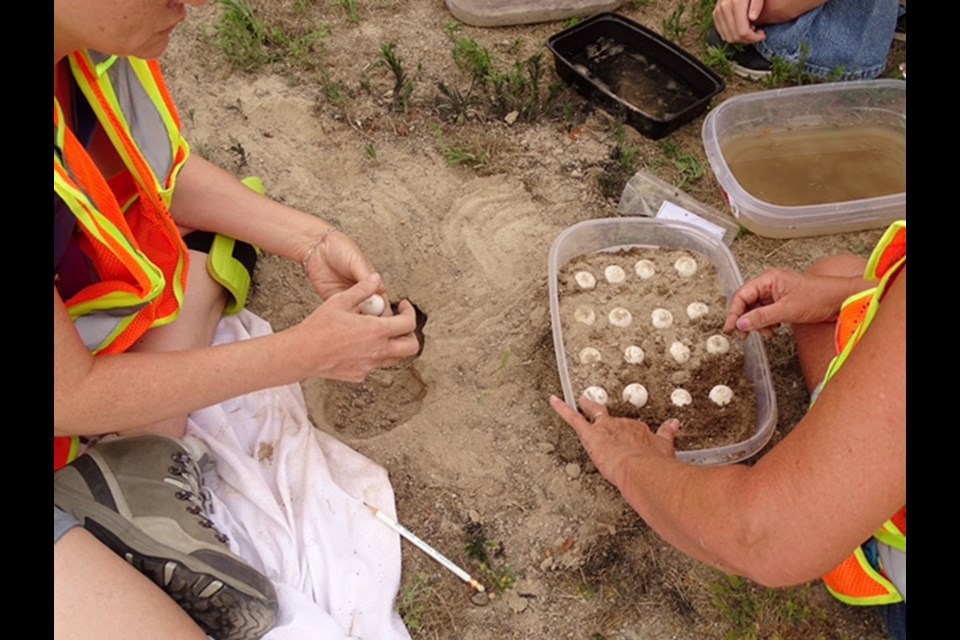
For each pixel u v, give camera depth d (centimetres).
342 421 196
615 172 229
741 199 213
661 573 170
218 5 263
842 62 246
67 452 154
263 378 152
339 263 181
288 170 229
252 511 170
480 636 165
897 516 129
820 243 218
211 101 242
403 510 179
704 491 126
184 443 165
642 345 193
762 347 186
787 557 112
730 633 163
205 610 145
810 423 108
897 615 150
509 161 232
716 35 256
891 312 101
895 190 227
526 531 177
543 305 205
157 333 173
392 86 246
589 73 250
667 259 207
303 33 258
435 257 215
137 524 142
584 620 166
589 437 162
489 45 259
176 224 184
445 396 194
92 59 146
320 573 165
